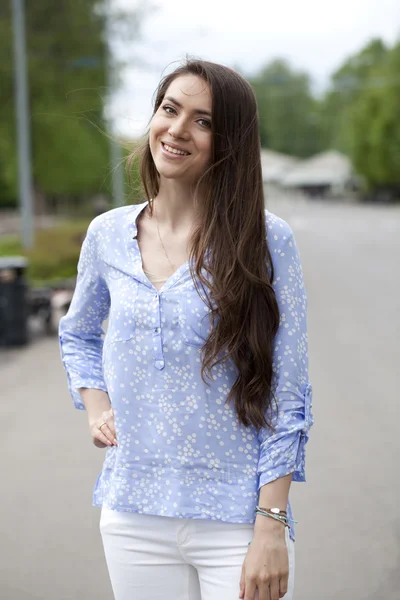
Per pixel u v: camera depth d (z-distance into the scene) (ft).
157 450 7.56
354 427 23.11
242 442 7.54
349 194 351.25
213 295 7.36
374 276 65.62
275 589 7.30
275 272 7.61
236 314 7.37
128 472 7.64
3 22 96.07
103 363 7.97
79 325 8.58
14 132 100.32
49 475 19.92
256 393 7.42
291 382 7.50
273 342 7.57
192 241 7.61
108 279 8.02
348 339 37.32
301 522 16.49
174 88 7.70
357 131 277.44
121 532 7.74
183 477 7.50
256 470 7.55
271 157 399.44
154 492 7.57
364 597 13.48
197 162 7.68
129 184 9.02
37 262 62.39
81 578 14.47
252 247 7.51
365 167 279.28
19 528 16.71
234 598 7.46
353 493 17.99
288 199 350.43
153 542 7.66
